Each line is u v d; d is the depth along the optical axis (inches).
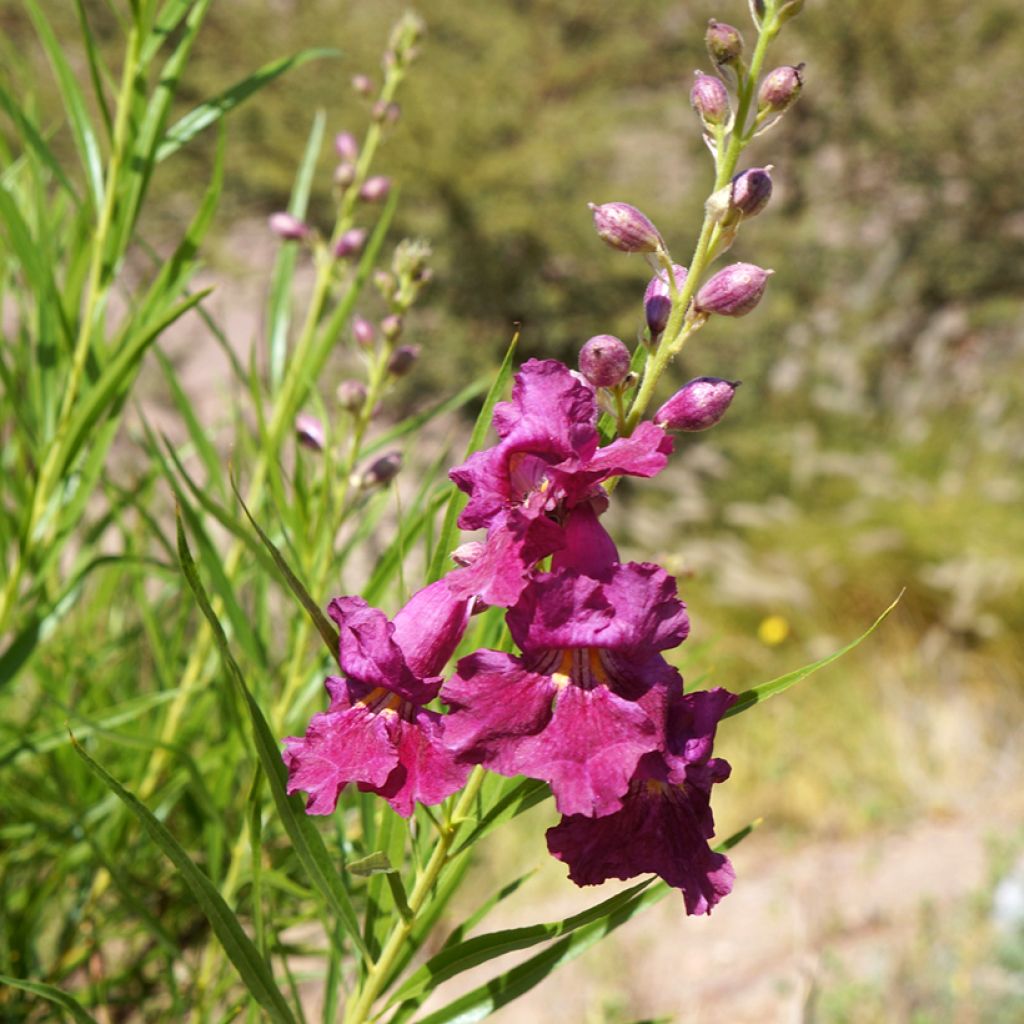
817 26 91.7
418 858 10.4
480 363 82.0
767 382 77.9
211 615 8.7
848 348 79.0
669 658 24.3
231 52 82.7
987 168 93.0
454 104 82.7
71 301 15.5
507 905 37.7
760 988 29.0
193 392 61.9
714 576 56.4
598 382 9.2
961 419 70.1
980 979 27.4
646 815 8.7
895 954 28.7
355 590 18.2
